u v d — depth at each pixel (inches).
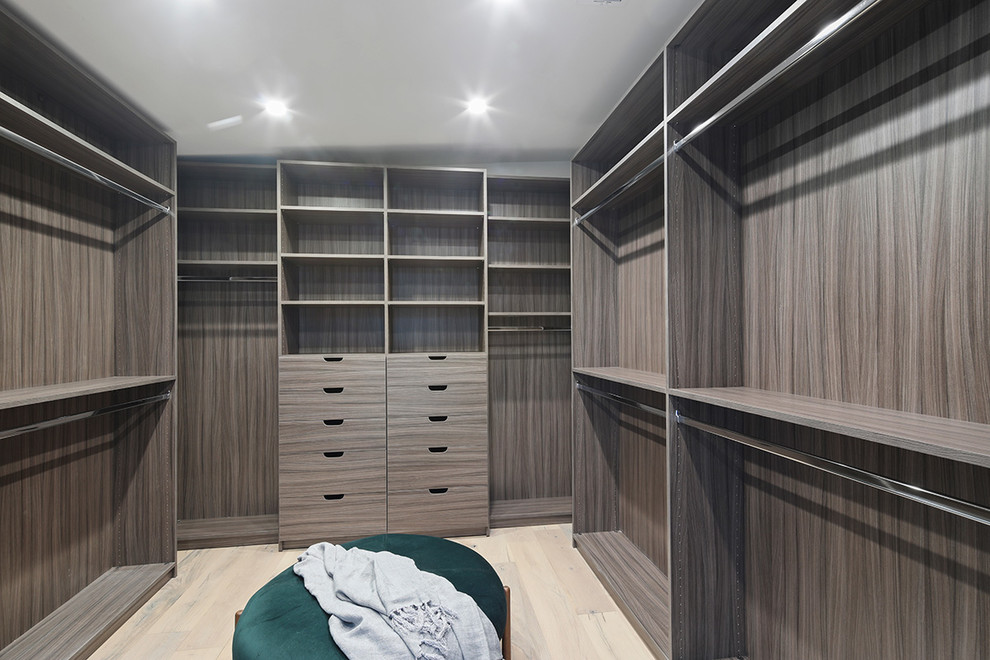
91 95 81.9
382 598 56.3
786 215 62.2
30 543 77.3
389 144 112.6
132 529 98.6
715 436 70.3
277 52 73.2
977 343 41.6
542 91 87.7
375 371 113.1
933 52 44.7
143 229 98.7
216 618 83.7
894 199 48.5
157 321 98.7
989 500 41.4
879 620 50.4
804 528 60.2
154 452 98.8
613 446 114.5
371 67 78.3
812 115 58.1
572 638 76.9
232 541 111.7
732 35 66.1
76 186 87.4
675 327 68.6
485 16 66.2
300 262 117.1
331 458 111.7
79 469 88.4
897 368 48.4
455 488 115.6
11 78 75.0
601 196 101.5
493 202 130.1
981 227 41.3
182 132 100.7
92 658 73.0
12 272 73.9
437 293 127.2
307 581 62.2
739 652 71.1
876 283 50.5
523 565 101.6
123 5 61.7
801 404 53.1
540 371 132.0
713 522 70.2
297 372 110.7
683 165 68.8
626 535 110.7
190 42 70.3
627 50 75.1
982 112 41.1
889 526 49.5
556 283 131.8
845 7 45.8
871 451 51.8
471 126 103.3
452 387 115.7
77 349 87.1
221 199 120.4
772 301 64.6
